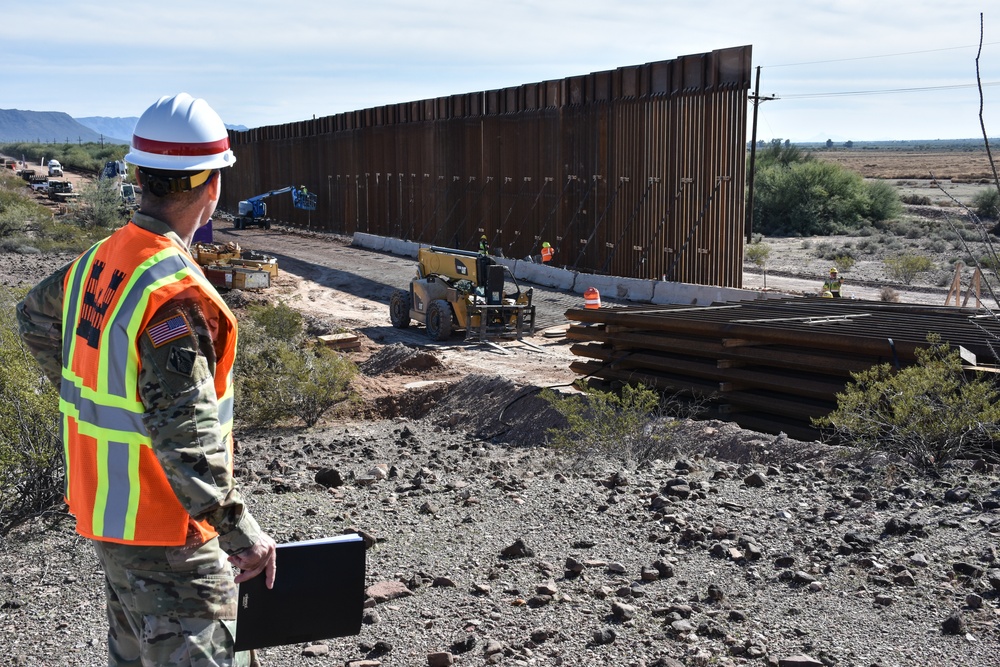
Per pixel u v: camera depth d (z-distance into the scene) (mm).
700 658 3695
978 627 3906
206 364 2152
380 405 14367
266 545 2250
